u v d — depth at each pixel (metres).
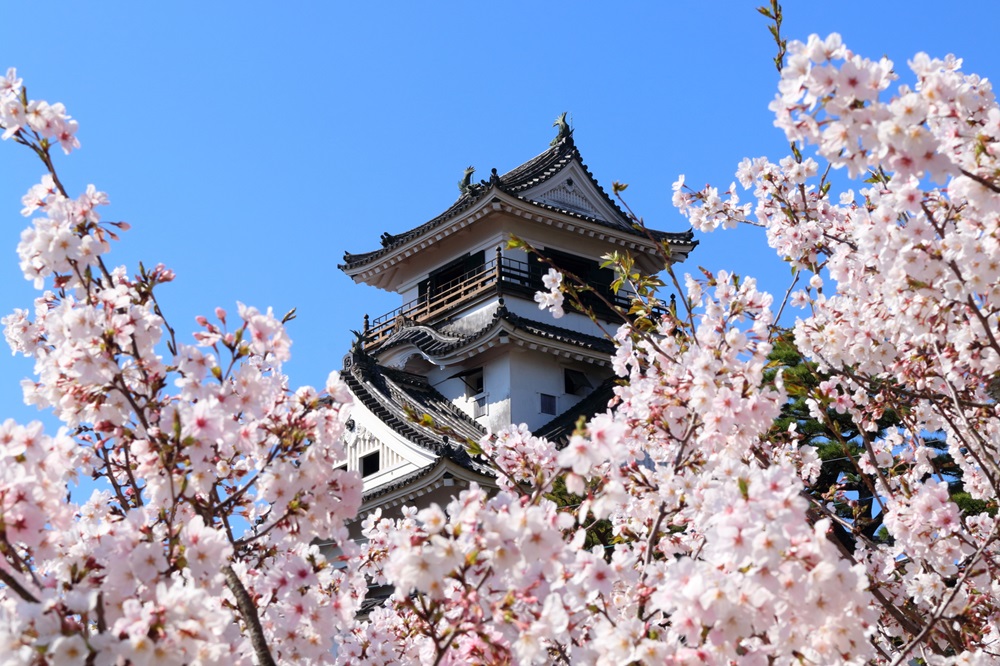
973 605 6.87
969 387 7.44
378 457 27.05
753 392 5.58
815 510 7.22
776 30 6.77
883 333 7.17
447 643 4.18
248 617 4.76
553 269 7.24
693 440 6.03
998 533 5.64
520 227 29.73
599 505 4.14
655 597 4.01
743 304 6.46
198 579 4.42
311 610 5.21
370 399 27.34
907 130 4.33
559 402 28.25
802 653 4.08
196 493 5.19
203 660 3.80
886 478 8.08
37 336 5.73
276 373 5.25
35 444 4.31
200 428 4.61
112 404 5.00
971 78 6.02
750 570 3.87
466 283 30.06
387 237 32.50
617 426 3.96
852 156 4.49
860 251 7.08
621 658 4.10
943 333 6.76
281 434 5.06
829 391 7.67
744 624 3.88
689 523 6.42
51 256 4.84
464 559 3.88
